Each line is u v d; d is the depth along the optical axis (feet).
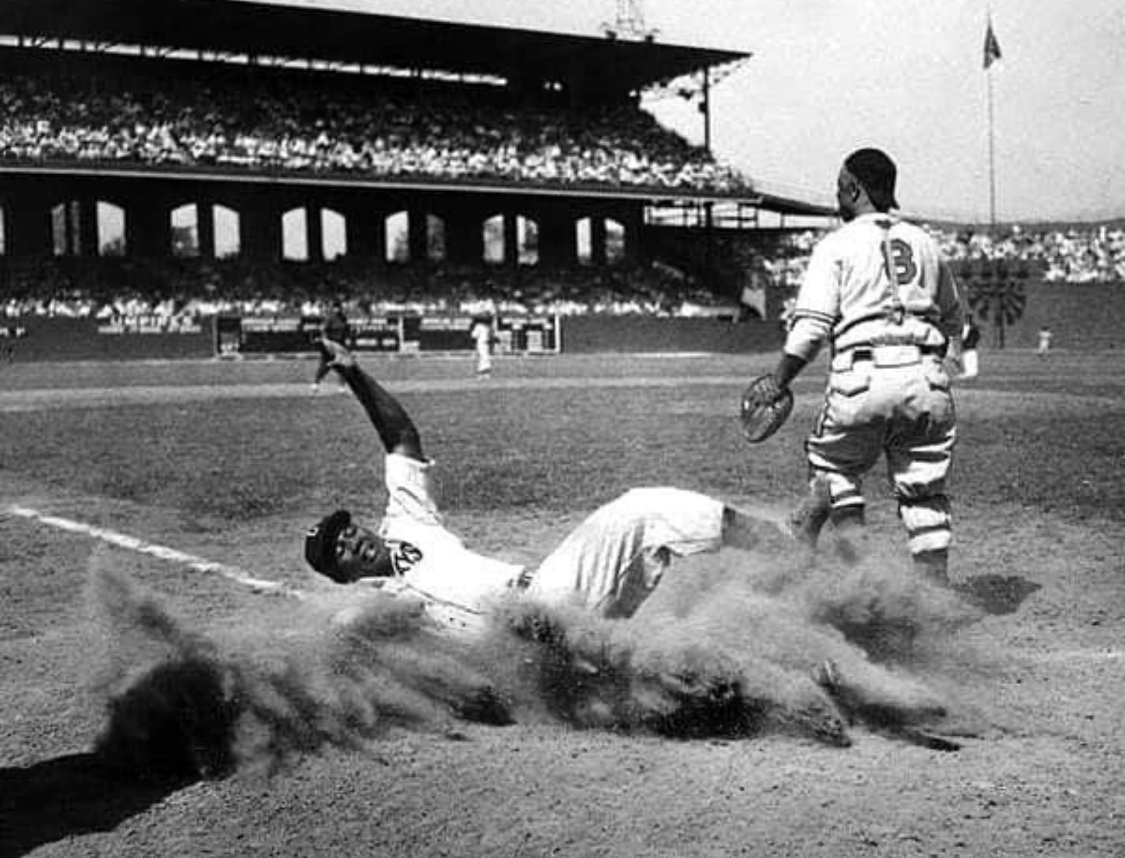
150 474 43.32
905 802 12.09
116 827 12.00
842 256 19.06
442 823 11.82
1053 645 18.54
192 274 162.50
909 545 19.57
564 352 172.24
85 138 154.51
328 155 168.86
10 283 151.12
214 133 164.04
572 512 33.01
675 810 11.96
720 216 209.97
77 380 116.37
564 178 182.39
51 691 16.99
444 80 191.93
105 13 151.84
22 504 36.06
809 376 122.62
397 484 16.46
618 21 181.68
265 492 38.17
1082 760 13.38
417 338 164.66
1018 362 146.10
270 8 153.89
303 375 124.88
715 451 48.91
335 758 13.84
